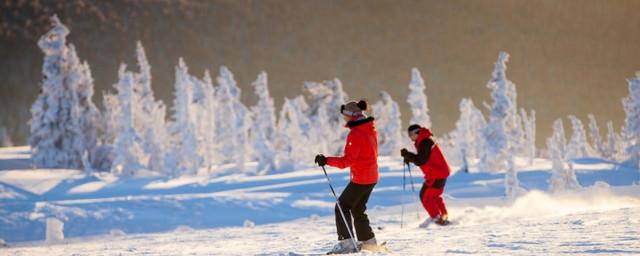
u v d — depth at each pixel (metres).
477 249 14.16
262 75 166.38
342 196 15.65
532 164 157.88
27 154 160.38
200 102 157.62
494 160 124.38
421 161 25.78
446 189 88.25
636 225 18.03
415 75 143.75
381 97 170.00
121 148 130.88
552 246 13.77
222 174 142.50
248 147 164.38
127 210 50.19
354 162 15.42
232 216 50.72
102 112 146.00
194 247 21.11
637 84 130.12
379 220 33.84
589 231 17.12
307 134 166.62
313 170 143.75
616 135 199.62
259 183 117.06
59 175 124.75
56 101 136.00
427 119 142.62
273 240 23.00
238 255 15.89
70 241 35.22
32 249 25.31
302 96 183.50
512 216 29.39
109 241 30.77
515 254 12.48
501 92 123.81
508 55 124.50
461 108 167.00
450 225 26.17
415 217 34.69
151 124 148.00
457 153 155.25
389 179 111.81
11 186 106.38
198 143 145.25
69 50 138.50
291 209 55.22
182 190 109.06
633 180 101.81
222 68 157.88
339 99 166.50
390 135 165.75
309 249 17.28
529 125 169.88
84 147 137.12
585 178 107.31
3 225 44.25
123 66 134.50
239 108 153.38
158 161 143.50
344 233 15.52
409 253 14.10
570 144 192.38
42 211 47.94
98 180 122.62
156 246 22.92
